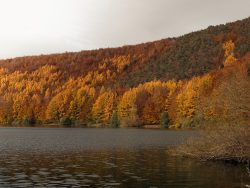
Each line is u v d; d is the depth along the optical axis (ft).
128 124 458.91
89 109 531.50
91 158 133.69
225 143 116.37
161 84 523.70
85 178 93.56
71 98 548.31
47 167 111.45
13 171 103.76
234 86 122.21
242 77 125.49
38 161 125.08
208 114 133.59
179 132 319.68
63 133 315.58
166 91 479.82
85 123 525.34
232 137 115.03
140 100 484.74
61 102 542.16
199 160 126.52
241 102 119.24
